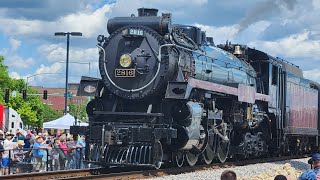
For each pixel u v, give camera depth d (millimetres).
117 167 18641
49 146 19422
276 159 26578
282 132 26641
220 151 20750
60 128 32938
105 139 16359
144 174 16234
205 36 20844
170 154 17984
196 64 18812
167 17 17562
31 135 22656
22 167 17984
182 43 18359
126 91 17469
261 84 25203
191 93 17797
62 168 19484
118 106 17875
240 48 24750
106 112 17594
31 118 76000
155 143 16219
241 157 23953
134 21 17828
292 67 29234
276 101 25984
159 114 16984
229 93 19938
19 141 19938
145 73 17297
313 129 32906
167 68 17047
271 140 25891
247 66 24406
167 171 17094
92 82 18047
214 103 19547
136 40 17562
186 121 17203
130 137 16422
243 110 21922
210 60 20234
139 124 17156
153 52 17297
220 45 25000
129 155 16500
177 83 16875
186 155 18500
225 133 20141
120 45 17734
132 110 17812
